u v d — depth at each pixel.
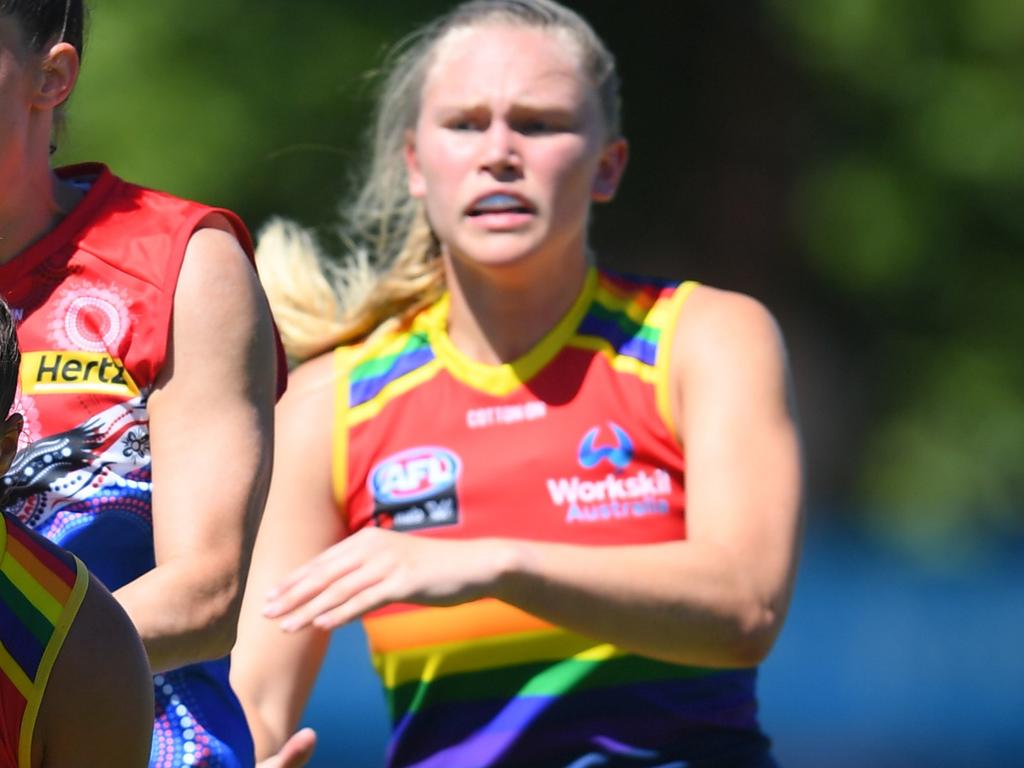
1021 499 51.62
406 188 13.29
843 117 52.84
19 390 8.59
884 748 25.88
